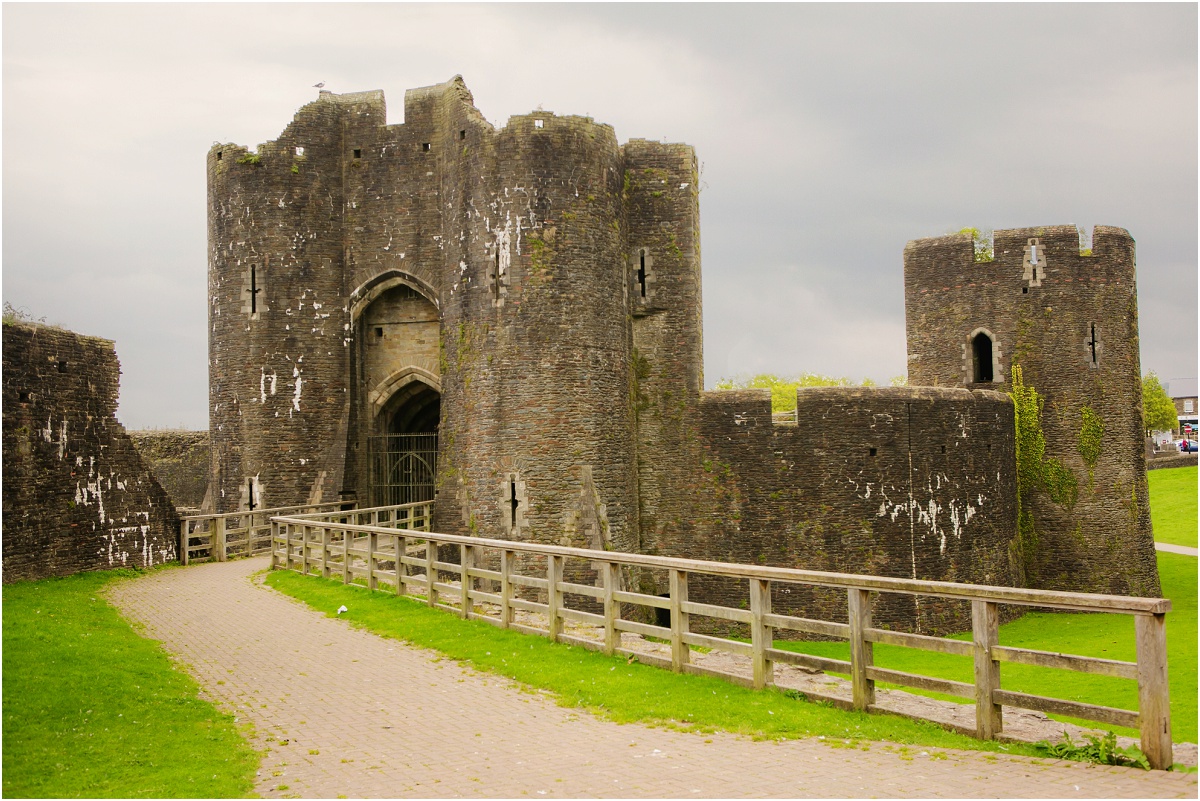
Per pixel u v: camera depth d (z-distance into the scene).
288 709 9.68
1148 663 7.00
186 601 16.08
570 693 9.95
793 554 25.20
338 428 26.64
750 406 25.81
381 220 26.98
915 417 25.48
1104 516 28.91
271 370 25.91
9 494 16.33
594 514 23.22
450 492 24.28
